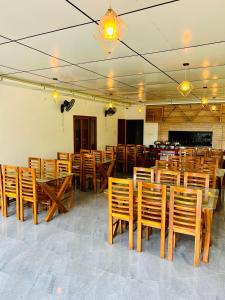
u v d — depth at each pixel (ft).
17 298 7.48
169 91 22.75
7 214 14.25
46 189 13.25
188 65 12.88
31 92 19.72
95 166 19.56
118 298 7.47
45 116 21.31
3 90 17.39
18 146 18.81
